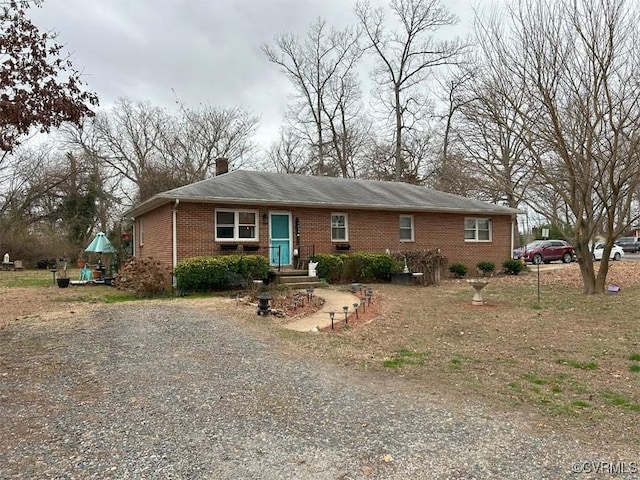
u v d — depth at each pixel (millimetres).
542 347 7273
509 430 4027
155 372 5691
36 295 13711
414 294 13547
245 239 15719
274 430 3961
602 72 11750
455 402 4746
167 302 11805
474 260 20797
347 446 3660
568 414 4457
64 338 7559
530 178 14000
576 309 10711
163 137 37750
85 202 33312
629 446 3750
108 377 5477
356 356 6633
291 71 36625
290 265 16438
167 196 13992
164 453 3502
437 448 3635
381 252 18062
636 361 6434
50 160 33719
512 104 12672
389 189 21172
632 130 11805
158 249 16078
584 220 13258
